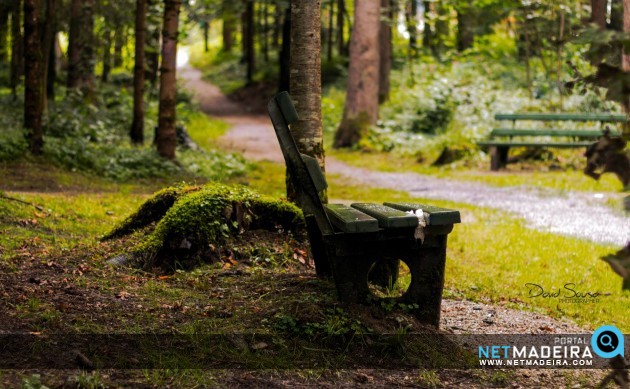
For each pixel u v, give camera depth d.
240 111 40.28
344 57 43.34
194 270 6.15
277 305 4.94
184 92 37.84
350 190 15.64
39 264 6.02
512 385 4.38
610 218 11.59
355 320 4.66
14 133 15.34
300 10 6.83
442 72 29.45
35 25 14.63
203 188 7.11
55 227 8.49
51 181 13.17
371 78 25.91
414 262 4.93
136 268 6.22
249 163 19.23
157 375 3.91
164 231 6.39
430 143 23.19
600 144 2.97
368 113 25.92
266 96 42.59
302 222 6.85
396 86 35.31
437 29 36.88
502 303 6.64
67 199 10.88
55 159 14.75
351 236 4.80
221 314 4.89
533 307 6.57
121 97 26.16
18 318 4.50
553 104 22.25
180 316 4.84
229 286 5.68
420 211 4.75
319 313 4.71
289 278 5.71
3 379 3.73
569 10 22.89
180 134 19.53
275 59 50.72
